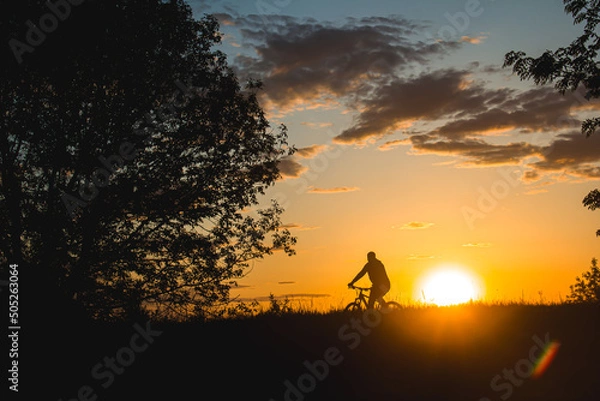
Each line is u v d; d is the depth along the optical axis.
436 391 10.88
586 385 10.62
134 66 19.48
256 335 16.02
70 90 18.72
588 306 18.52
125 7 18.95
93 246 18.84
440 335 15.08
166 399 11.88
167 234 19.70
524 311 18.34
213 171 20.02
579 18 18.12
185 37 19.75
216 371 13.19
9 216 18.48
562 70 18.45
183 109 19.53
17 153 18.89
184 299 20.09
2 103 18.42
